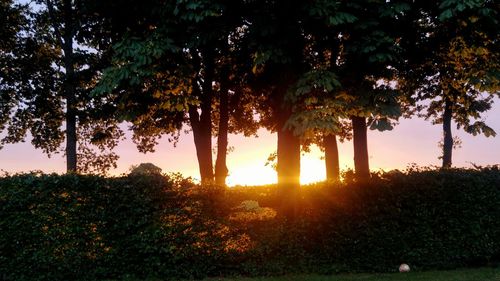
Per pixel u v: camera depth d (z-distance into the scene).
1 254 11.95
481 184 13.94
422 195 13.54
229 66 21.45
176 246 12.54
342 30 12.73
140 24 14.23
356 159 18.77
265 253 12.84
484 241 13.69
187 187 12.88
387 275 12.45
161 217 12.57
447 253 13.44
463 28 14.23
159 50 12.21
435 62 17.59
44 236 12.05
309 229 13.15
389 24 13.19
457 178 13.83
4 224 12.00
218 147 22.64
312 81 12.06
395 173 13.95
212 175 21.75
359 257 13.10
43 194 12.14
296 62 12.96
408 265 13.19
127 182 12.59
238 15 13.00
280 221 13.15
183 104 15.10
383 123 12.55
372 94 12.52
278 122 14.11
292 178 13.87
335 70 12.91
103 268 12.22
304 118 11.91
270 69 13.87
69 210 12.21
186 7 11.62
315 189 13.66
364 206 13.30
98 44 23.50
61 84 25.61
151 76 12.79
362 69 12.88
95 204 12.34
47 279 12.02
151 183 12.66
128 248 12.35
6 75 25.19
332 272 12.84
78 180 12.33
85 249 12.20
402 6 12.31
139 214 12.52
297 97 12.45
